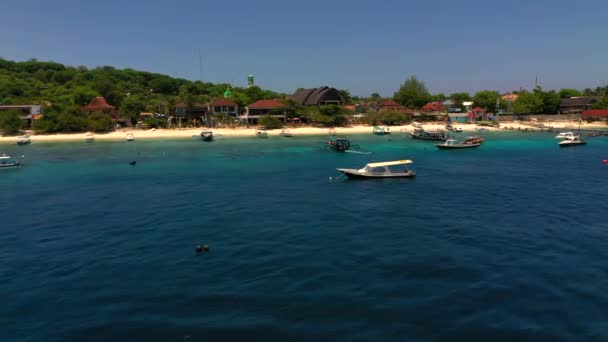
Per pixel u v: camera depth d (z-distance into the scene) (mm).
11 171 67312
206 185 54312
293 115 149500
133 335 19078
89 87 163000
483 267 26250
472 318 20125
